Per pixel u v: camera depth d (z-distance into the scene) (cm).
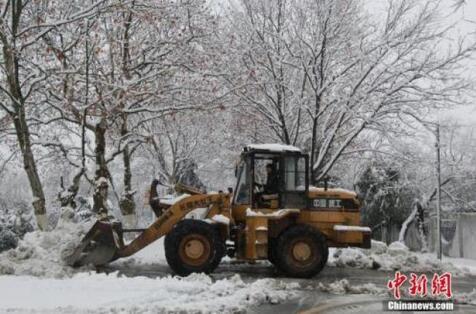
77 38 1429
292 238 1156
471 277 1260
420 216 2536
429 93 1880
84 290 888
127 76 1599
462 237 2367
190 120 2073
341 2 1872
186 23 1631
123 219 1842
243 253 1166
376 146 2045
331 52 1889
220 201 1179
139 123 1655
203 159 2658
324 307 873
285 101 1953
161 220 1148
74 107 1438
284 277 1159
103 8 1393
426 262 1346
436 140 2080
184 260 1111
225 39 1834
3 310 745
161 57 1644
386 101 1878
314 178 1886
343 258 1372
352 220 1219
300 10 1906
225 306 833
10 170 2273
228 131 2056
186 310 787
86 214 2330
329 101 1858
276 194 1193
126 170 1864
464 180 2639
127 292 875
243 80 1756
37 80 1402
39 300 813
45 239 1150
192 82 1616
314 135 1866
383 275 1226
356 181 2639
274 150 1194
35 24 1384
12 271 1070
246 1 1933
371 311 852
